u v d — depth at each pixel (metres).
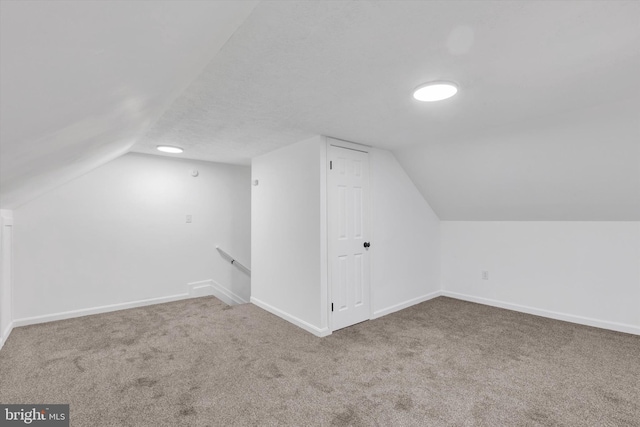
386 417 1.69
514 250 3.69
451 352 2.50
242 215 4.73
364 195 3.35
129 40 0.75
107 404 1.79
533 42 1.38
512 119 2.48
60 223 3.30
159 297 3.94
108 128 1.67
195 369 2.21
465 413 1.72
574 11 1.16
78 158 2.08
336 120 2.48
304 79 1.73
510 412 1.73
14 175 1.49
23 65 0.56
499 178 3.24
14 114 0.75
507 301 3.75
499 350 2.54
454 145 3.17
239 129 2.72
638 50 1.45
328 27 1.25
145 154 3.86
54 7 0.45
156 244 3.93
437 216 4.37
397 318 3.40
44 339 2.73
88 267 3.46
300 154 3.15
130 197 3.75
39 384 2.00
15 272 3.04
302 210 3.12
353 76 1.70
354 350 2.54
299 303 3.14
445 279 4.38
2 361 2.32
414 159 3.62
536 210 3.37
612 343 2.66
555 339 2.77
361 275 3.29
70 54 0.63
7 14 0.41
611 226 3.02
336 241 3.06
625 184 2.61
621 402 1.81
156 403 1.80
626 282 2.93
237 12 1.02
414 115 2.38
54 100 0.82
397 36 1.32
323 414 1.71
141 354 2.45
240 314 3.48
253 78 1.71
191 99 2.02
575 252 3.23
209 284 4.37
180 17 0.79
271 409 1.76
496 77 1.74
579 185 2.84
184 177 4.17
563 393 1.91
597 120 2.31
